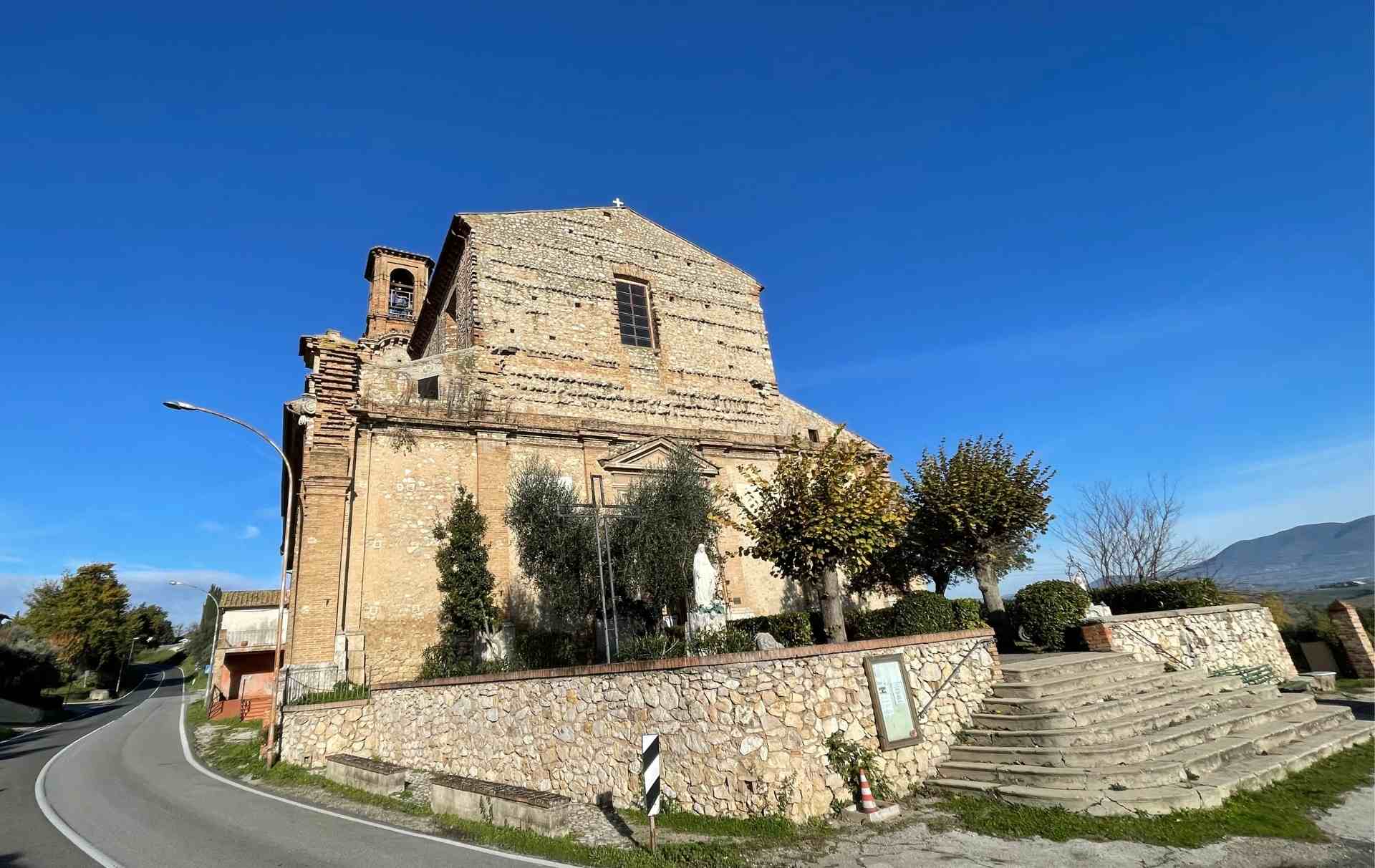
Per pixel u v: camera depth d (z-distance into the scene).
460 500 22.69
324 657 19.11
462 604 20.98
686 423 30.03
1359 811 9.18
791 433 32.62
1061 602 18.06
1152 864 7.79
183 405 17.95
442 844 9.89
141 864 9.46
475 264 27.09
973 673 12.98
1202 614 18.75
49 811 13.48
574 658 19.78
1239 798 9.60
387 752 17.64
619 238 31.25
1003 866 7.94
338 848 9.85
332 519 20.31
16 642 45.97
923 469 23.27
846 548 15.45
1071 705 12.11
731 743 9.95
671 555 19.97
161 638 123.31
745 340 33.47
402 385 23.92
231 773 17.81
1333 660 22.03
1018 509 21.64
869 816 9.73
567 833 10.07
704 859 8.55
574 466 25.66
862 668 11.26
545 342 27.53
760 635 13.28
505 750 13.98
